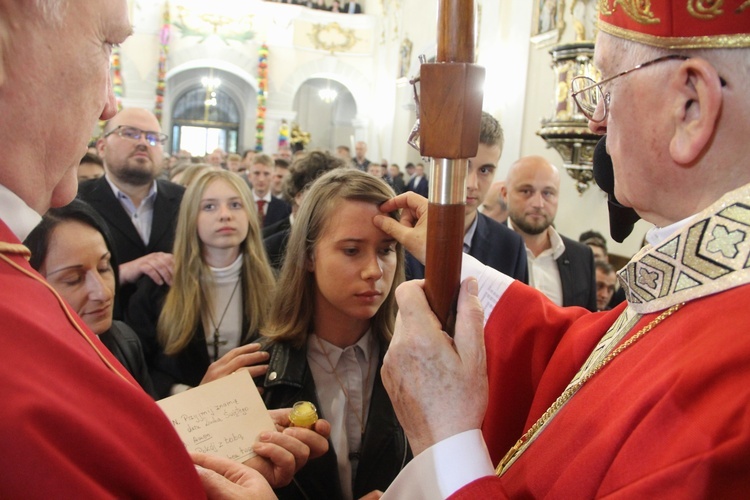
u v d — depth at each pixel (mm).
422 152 718
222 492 808
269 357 1318
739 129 644
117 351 1531
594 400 743
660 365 657
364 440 1273
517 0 5973
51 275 1270
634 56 700
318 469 1209
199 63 12367
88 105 658
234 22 12289
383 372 772
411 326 734
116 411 553
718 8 626
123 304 2150
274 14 12406
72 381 533
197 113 15078
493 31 6336
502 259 2184
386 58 11977
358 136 13086
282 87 12688
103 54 664
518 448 878
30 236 1249
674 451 554
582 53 4023
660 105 680
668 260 716
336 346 1330
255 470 917
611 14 736
